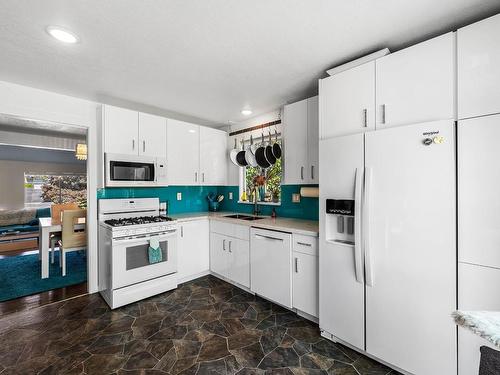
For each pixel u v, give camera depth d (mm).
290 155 2814
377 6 1389
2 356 1819
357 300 1819
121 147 2836
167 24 1538
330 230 2025
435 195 1478
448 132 1431
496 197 1306
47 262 3389
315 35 1664
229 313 2449
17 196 5938
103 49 1818
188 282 3236
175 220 3037
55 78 2305
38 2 1333
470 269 1383
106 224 2727
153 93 2686
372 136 1720
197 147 3592
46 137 5035
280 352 1878
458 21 1521
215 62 2023
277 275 2512
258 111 3338
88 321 2293
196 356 1830
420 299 1537
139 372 1671
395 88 1661
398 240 1613
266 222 2799
